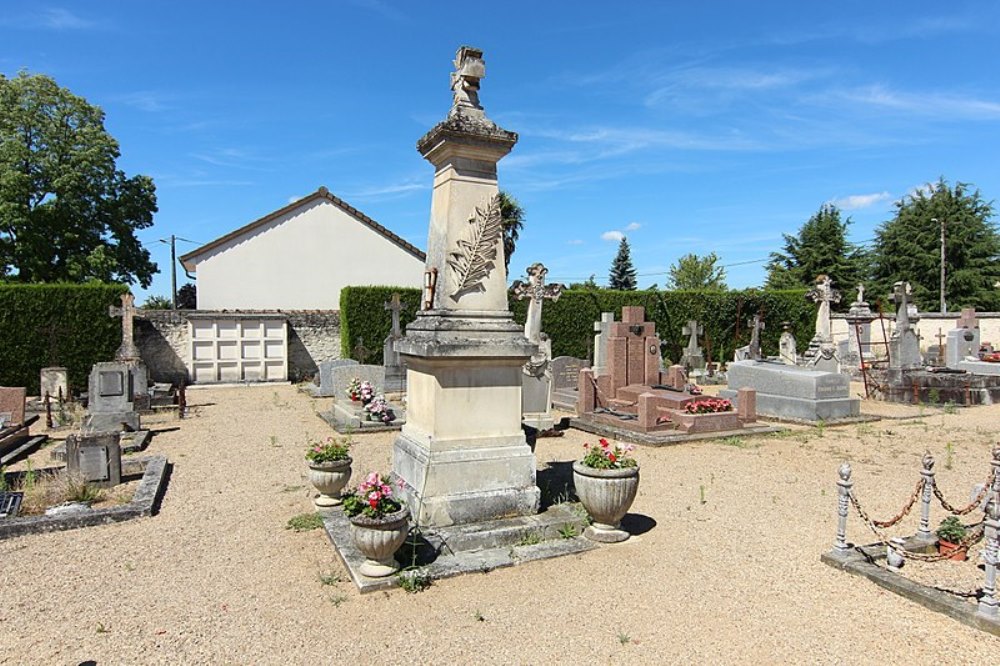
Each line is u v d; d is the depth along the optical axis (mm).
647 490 8117
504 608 4707
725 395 15352
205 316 21703
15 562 5707
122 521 6883
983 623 4379
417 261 28969
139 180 31203
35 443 11242
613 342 14430
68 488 7570
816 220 41594
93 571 5488
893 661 4004
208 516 7043
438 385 6215
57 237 28234
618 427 12383
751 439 11680
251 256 26672
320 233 27531
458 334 6305
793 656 4062
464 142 6492
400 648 4152
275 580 5250
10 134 27062
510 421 6535
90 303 19344
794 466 9492
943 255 36438
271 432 12586
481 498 6195
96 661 4023
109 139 29203
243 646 4195
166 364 21547
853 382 21438
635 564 5551
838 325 29156
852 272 40125
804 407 13500
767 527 6605
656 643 4219
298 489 8180
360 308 22688
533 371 12203
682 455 10305
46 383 16531
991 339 28094
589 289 25141
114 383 12047
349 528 6242
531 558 5582
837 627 4445
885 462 9766
